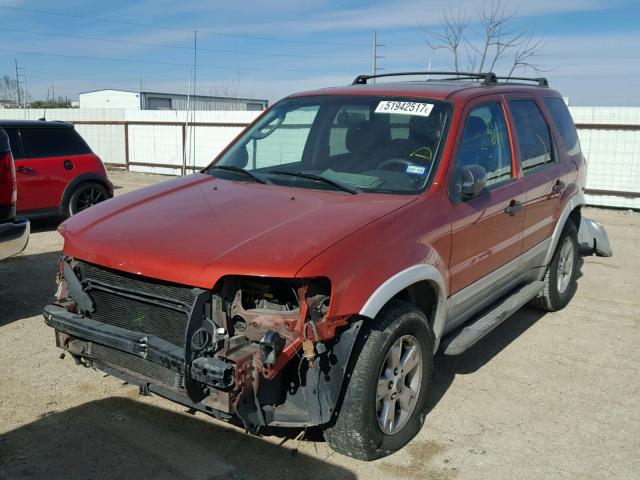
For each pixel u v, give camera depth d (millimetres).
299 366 3129
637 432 4070
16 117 26094
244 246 3223
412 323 3635
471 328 4598
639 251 9297
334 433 3451
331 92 5055
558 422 4180
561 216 5895
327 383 3211
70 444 3734
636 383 4812
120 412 4121
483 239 4473
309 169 4469
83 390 4418
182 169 18812
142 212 3844
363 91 4895
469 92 4750
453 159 4211
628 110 13211
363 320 3309
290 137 4836
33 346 5184
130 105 51094
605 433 4051
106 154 21188
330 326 3146
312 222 3475
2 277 7137
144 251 3338
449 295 4145
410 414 3814
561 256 6277
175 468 3521
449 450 3785
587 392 4637
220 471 3506
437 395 4523
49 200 9828
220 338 3125
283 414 3234
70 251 3652
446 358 5211
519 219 5047
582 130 13641
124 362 3521
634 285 7469
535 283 5863
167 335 3307
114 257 3396
